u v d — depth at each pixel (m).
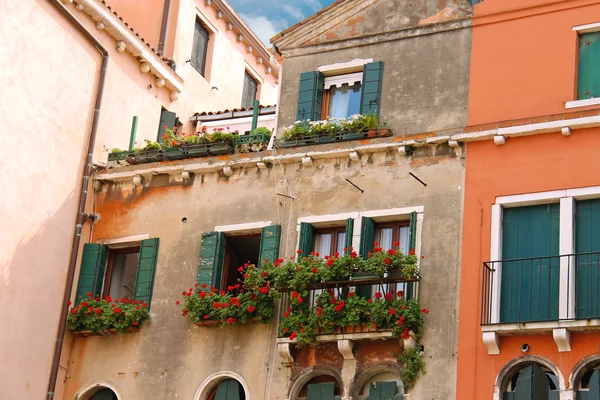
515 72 21.42
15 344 21.69
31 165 22.53
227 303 21.38
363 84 22.67
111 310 22.48
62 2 24.56
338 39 23.41
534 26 21.61
